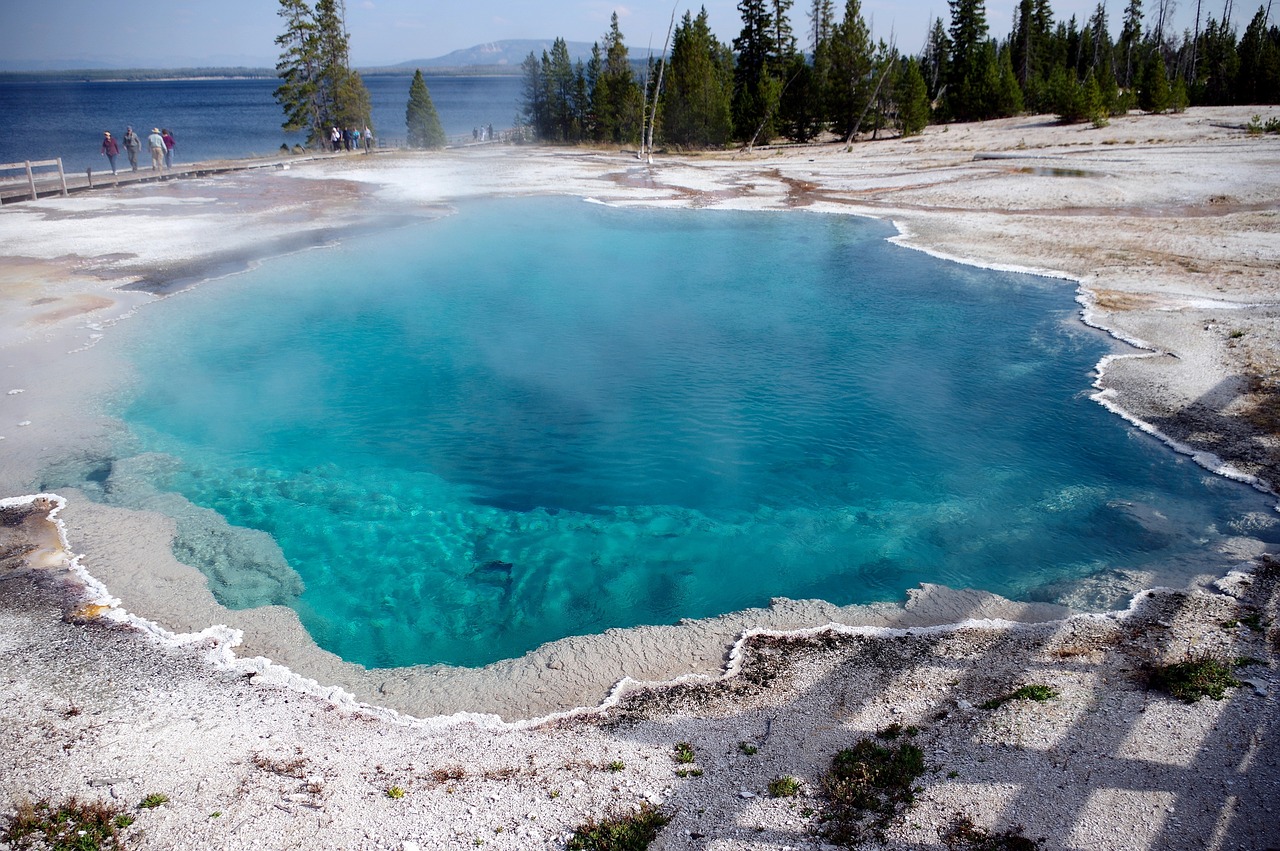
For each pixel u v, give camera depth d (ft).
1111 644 18.93
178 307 48.26
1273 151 89.97
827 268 57.67
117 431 32.91
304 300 50.34
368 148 150.41
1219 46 169.58
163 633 20.43
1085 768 14.73
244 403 36.35
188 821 14.12
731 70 169.68
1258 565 22.31
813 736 16.24
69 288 50.90
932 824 13.61
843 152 126.41
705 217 76.13
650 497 29.55
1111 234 61.52
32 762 15.61
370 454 32.50
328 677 19.17
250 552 25.23
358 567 25.26
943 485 29.43
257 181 98.12
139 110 400.26
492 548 26.48
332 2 152.87
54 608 21.27
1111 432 32.01
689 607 23.24
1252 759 14.69
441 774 15.51
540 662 19.63
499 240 66.69
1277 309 42.60
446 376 39.78
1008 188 80.74
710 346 43.34
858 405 36.09
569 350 43.06
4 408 34.53
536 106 185.06
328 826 14.03
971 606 21.43
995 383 37.68
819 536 26.63
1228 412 32.27
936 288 52.11
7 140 214.48
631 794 14.75
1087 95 124.26
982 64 150.51
